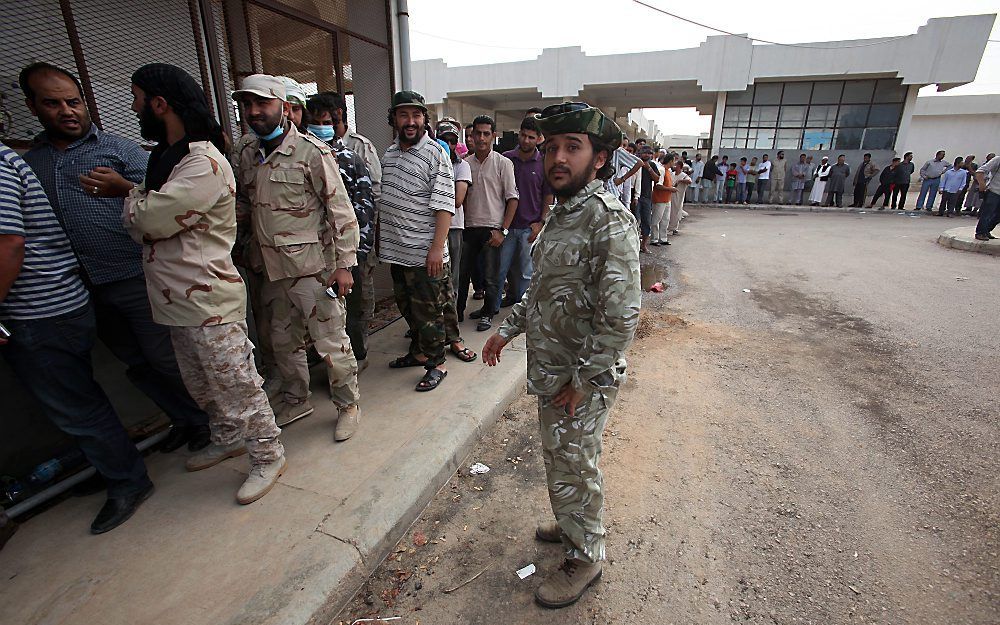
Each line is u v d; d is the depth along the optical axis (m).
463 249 4.72
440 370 3.51
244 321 2.33
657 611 1.94
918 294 5.97
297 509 2.29
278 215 2.50
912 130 27.62
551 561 2.19
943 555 2.18
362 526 2.18
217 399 2.26
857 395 3.60
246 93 2.31
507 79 19.59
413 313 3.38
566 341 1.74
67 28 2.69
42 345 2.01
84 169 2.25
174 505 2.34
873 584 2.04
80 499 2.41
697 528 2.36
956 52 14.66
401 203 3.21
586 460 1.84
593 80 18.56
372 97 5.08
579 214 1.63
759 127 17.78
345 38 4.61
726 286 6.62
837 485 2.65
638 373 4.04
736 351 4.45
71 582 1.92
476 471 2.80
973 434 3.07
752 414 3.38
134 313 2.45
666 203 9.34
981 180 9.35
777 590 2.02
